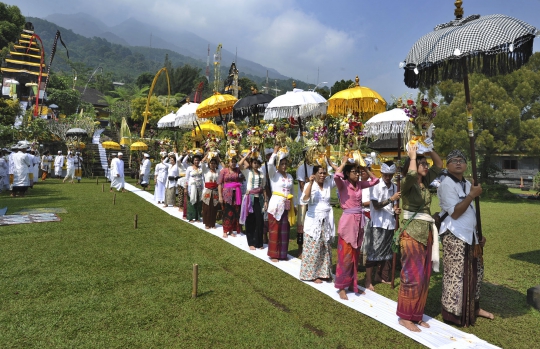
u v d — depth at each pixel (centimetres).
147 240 715
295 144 1270
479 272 409
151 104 3922
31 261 565
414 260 384
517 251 691
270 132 691
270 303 434
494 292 489
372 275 563
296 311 419
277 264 588
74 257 590
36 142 2088
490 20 371
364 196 512
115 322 377
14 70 3625
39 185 1714
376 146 1319
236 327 373
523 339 364
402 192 404
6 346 327
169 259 594
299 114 662
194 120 1094
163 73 6838
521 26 351
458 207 387
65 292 451
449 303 395
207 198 841
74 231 771
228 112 1007
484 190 1692
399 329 378
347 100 787
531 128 1622
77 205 1128
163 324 376
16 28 5000
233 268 566
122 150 2719
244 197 684
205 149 948
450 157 400
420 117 413
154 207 1151
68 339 342
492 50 360
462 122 1641
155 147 2405
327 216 511
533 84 1641
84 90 5631
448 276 399
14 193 1313
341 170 465
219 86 3159
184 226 866
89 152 2444
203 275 522
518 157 2359
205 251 656
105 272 524
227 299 441
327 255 514
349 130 594
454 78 402
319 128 542
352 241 454
